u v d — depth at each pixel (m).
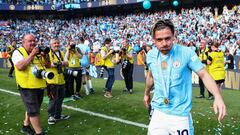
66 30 39.75
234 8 26.39
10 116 8.74
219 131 6.78
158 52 3.83
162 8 34.19
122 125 7.46
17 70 6.61
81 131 7.36
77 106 9.27
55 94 7.89
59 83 7.92
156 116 3.88
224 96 11.24
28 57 6.41
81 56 9.97
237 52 18.28
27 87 6.59
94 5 37.75
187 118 3.77
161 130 3.83
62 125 7.78
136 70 16.11
